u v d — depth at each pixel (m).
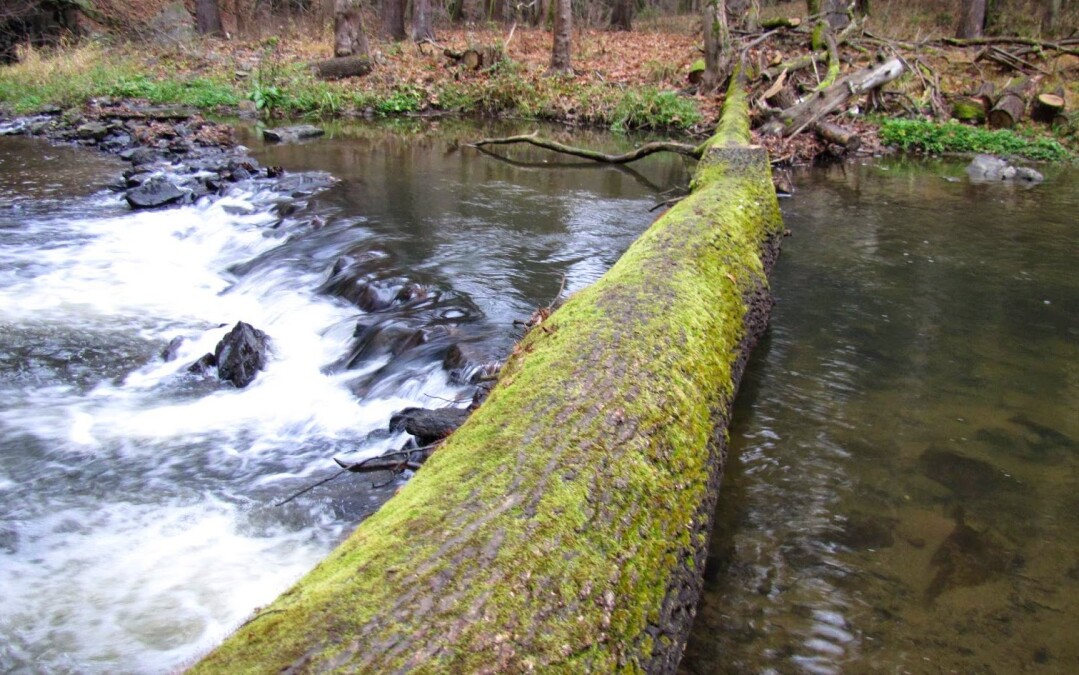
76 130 15.30
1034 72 19.00
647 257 5.16
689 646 2.91
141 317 7.23
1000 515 3.80
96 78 19.47
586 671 2.13
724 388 4.24
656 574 2.69
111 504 4.20
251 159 13.02
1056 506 3.89
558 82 19.59
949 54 19.80
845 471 4.16
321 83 19.69
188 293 7.94
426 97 19.67
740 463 4.21
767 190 8.26
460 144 15.27
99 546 3.80
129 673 2.97
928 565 3.43
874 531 3.66
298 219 9.47
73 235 9.37
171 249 9.21
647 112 17.23
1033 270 7.68
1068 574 3.39
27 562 3.66
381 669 1.86
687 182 12.09
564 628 2.17
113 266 8.52
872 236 8.80
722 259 5.60
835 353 5.68
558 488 2.65
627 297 4.37
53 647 3.11
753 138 14.24
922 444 4.45
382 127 17.28
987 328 6.21
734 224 6.46
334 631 1.97
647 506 2.85
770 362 5.50
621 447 3.00
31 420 5.21
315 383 5.80
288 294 7.41
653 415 3.29
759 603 3.16
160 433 5.06
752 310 5.63
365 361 5.98
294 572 3.58
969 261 7.93
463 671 1.90
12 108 17.66
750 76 18.00
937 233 9.00
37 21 23.83
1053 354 5.73
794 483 4.04
